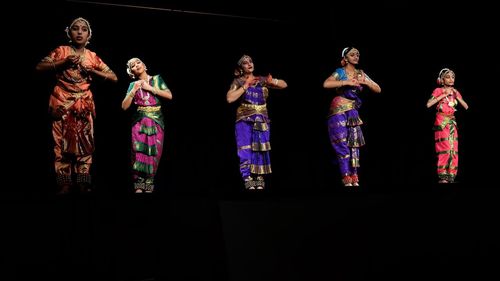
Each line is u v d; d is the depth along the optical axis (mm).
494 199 5117
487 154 7609
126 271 4441
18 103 5984
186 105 6855
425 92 7828
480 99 7629
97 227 4387
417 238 4930
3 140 5906
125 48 6566
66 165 5164
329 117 6281
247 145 5910
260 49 7242
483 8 7223
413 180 7754
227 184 6957
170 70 6805
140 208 4562
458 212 5039
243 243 4562
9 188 5887
